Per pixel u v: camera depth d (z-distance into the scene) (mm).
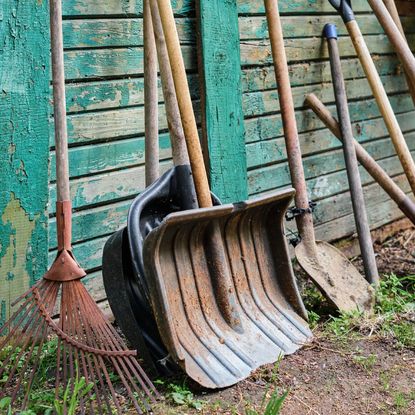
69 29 2584
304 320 2713
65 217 2250
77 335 2215
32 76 2457
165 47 2521
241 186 3092
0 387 2330
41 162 2512
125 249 2379
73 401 2094
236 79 3037
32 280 2539
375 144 3848
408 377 2492
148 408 2195
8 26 2393
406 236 4035
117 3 2703
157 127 2637
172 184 2498
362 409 2295
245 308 2564
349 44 3637
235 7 3004
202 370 2305
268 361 2467
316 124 3496
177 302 2375
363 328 2795
